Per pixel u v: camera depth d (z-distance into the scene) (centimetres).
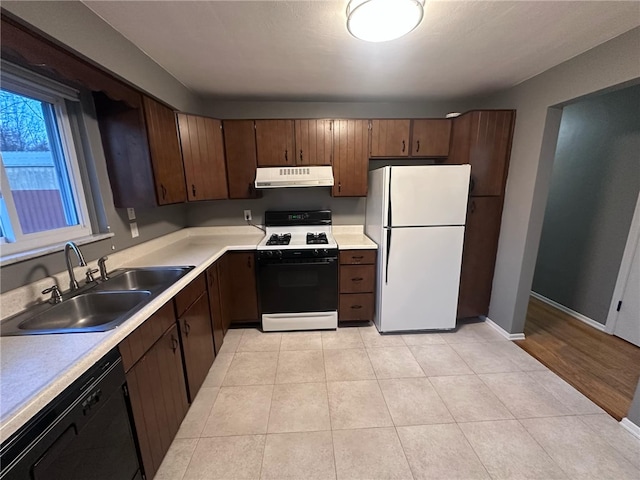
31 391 74
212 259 207
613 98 246
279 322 262
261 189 284
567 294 299
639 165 230
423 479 132
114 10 129
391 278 244
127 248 195
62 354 90
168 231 256
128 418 111
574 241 289
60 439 79
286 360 222
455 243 240
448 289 249
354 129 260
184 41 160
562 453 144
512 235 241
